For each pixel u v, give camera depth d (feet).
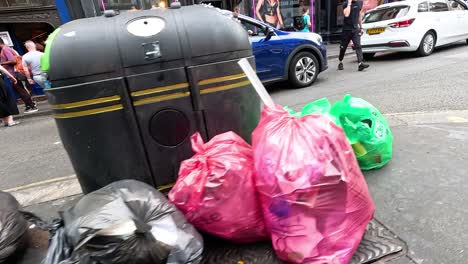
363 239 5.97
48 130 19.34
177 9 7.11
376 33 26.68
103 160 6.77
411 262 5.41
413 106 13.97
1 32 29.07
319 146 5.19
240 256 5.91
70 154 6.91
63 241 5.03
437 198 6.98
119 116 6.53
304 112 8.40
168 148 7.00
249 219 5.70
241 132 7.71
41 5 28.84
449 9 28.04
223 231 5.77
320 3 42.75
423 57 26.71
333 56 33.50
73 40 6.19
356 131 7.92
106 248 4.64
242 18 19.17
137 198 5.29
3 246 6.21
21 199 9.59
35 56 24.34
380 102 15.14
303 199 4.99
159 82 6.57
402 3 26.07
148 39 6.38
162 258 4.85
